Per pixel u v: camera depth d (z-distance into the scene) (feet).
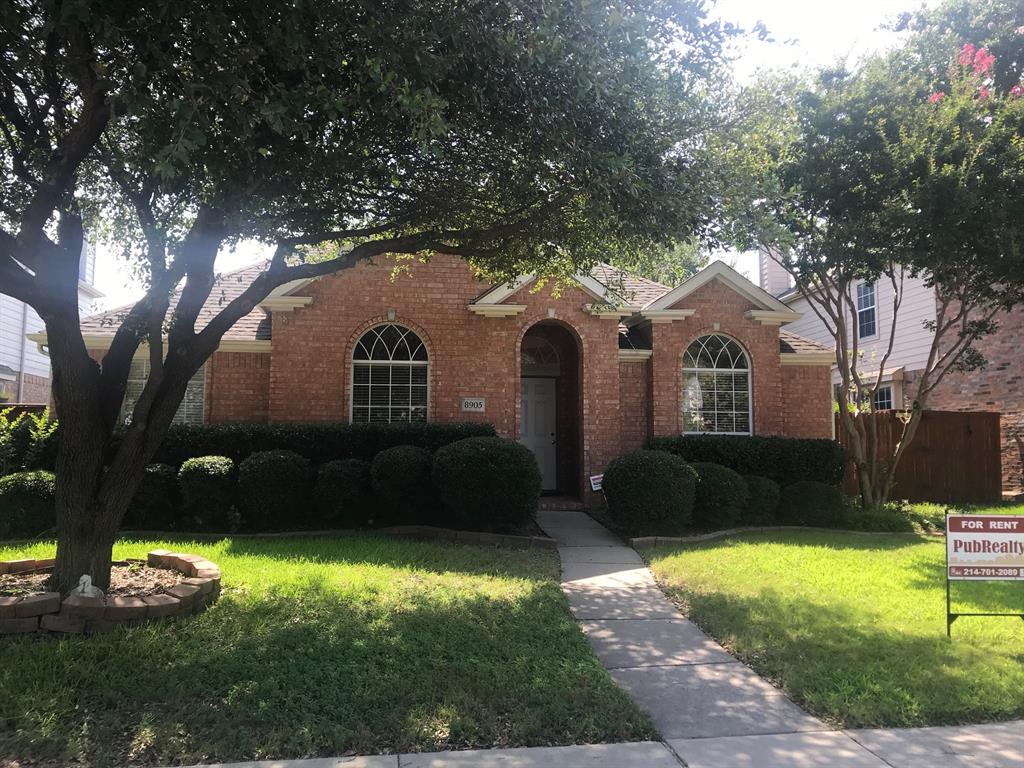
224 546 29.09
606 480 35.24
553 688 14.80
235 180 17.51
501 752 12.35
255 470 32.73
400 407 41.91
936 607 21.54
